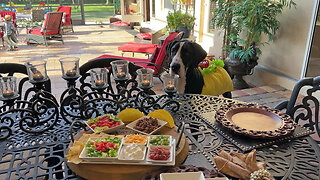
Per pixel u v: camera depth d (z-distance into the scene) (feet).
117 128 4.16
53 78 14.01
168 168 3.30
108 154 3.39
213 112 5.02
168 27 18.63
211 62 8.42
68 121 4.58
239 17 12.98
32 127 4.47
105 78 4.60
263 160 3.62
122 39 26.09
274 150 3.84
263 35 13.62
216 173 3.09
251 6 11.30
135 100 5.16
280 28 12.59
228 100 5.62
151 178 3.05
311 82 5.28
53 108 5.28
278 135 3.99
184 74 7.29
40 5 34.42
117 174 3.15
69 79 4.55
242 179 3.20
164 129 4.24
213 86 7.92
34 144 4.04
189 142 4.04
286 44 12.41
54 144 4.01
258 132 4.08
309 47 11.24
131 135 3.87
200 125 4.56
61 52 20.58
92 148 3.46
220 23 13.71
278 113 4.75
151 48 16.72
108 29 32.50
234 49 12.60
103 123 4.20
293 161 3.59
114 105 5.37
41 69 4.36
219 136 4.21
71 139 3.84
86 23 37.55
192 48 7.12
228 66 12.80
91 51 20.97
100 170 3.19
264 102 10.77
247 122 4.56
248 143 3.94
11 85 4.15
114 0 35.32
